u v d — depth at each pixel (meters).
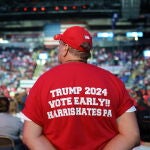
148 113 5.28
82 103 2.40
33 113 2.42
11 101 9.23
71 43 2.55
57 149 2.38
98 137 2.39
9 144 5.54
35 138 2.38
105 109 2.41
